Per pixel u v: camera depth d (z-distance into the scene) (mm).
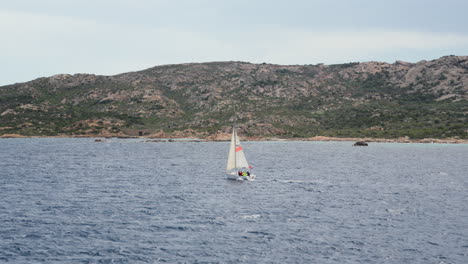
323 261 35844
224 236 42688
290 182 82062
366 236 42750
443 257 36719
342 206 57469
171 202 59719
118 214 51781
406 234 43438
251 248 39094
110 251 38031
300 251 38250
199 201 60594
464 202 60656
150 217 50312
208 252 37969
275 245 39938
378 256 36969
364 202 60469
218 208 55750
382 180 86000
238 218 50188
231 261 35812
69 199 61625
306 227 46156
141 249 38656
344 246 39656
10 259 35875
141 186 75312
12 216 50188
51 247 39000
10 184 77250
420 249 38750
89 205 57219
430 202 60625
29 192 67938
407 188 74562
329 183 80875
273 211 54094
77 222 47625
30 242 40312
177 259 36219
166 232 43969
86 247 39062
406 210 54875
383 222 48281
